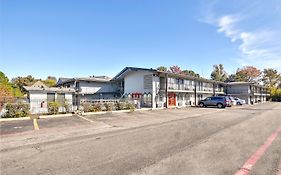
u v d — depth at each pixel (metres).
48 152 7.11
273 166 5.57
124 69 34.06
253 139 8.94
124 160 6.17
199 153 6.82
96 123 14.59
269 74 83.31
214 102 34.31
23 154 6.89
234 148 7.44
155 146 7.82
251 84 52.97
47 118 17.23
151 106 31.25
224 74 87.88
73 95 33.31
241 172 5.16
